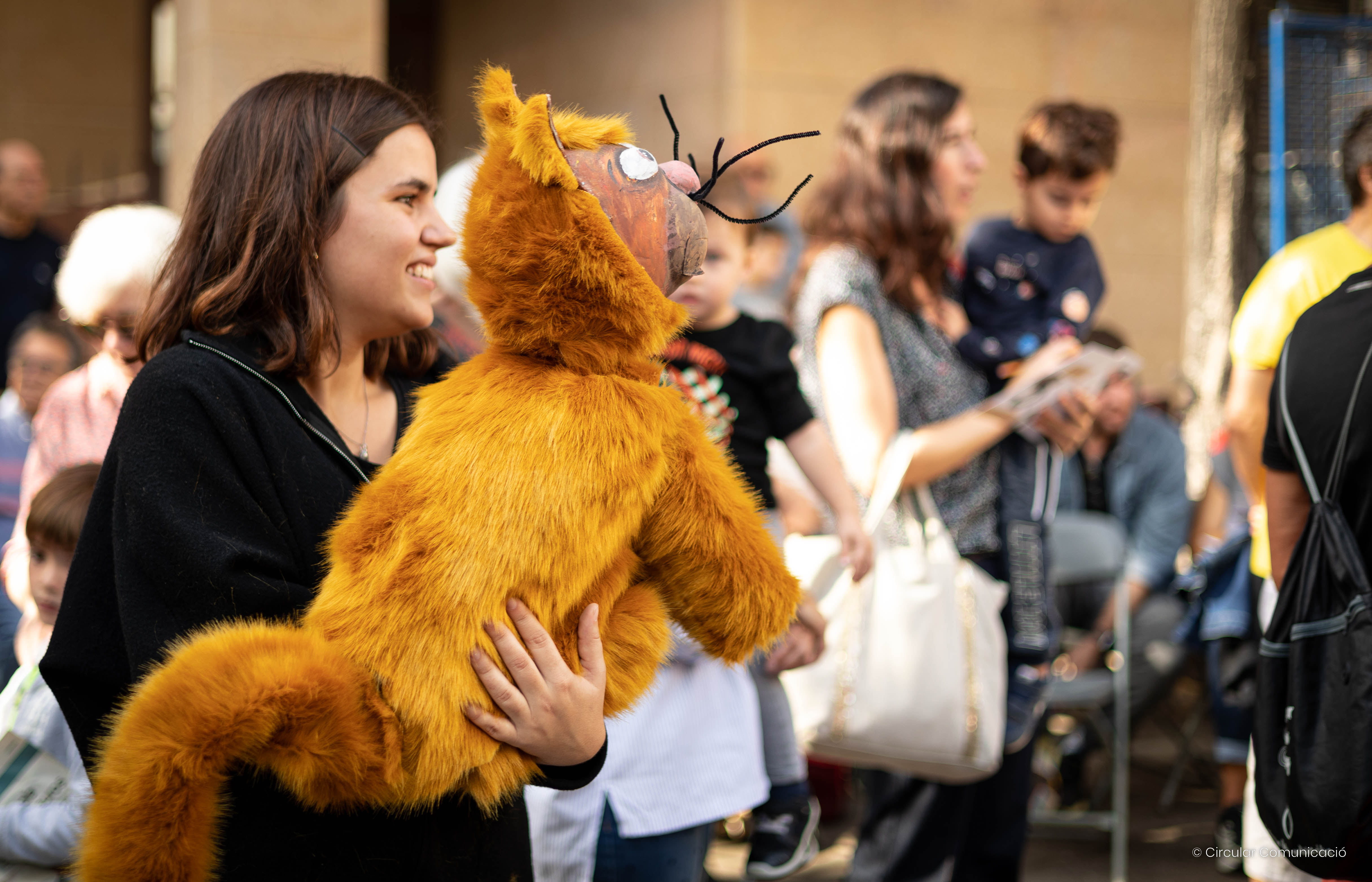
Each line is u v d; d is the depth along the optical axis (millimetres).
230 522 1334
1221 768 4121
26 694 1937
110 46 8867
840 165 2879
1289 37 4285
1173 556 4676
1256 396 2881
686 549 1340
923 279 2832
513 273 1280
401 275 1463
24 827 1783
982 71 6914
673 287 1397
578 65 7383
